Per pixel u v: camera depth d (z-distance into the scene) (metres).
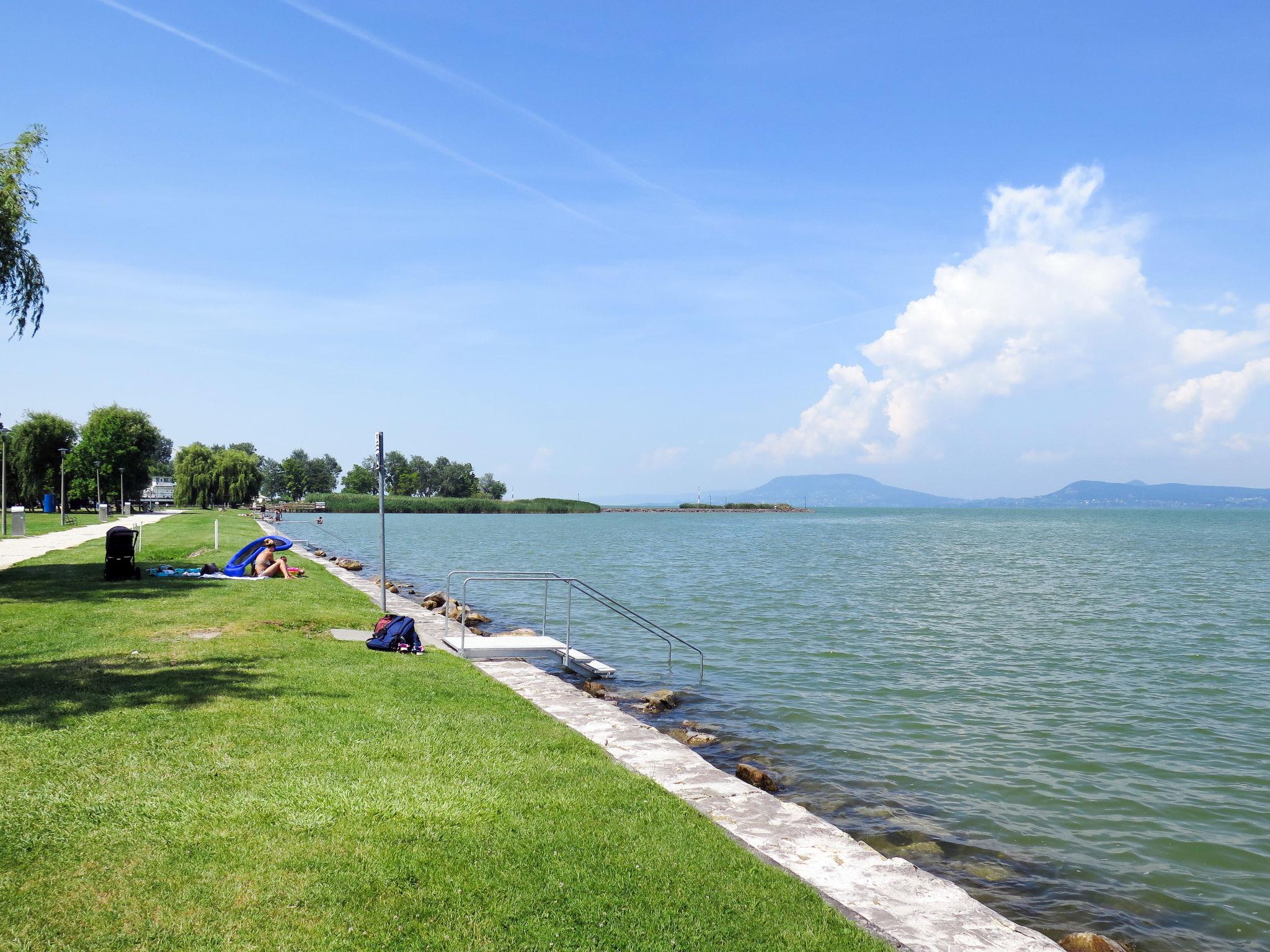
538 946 4.74
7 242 19.02
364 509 158.12
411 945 4.66
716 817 7.25
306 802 6.58
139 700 9.37
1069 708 14.38
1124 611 27.44
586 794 7.22
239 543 37.72
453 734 8.78
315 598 19.53
